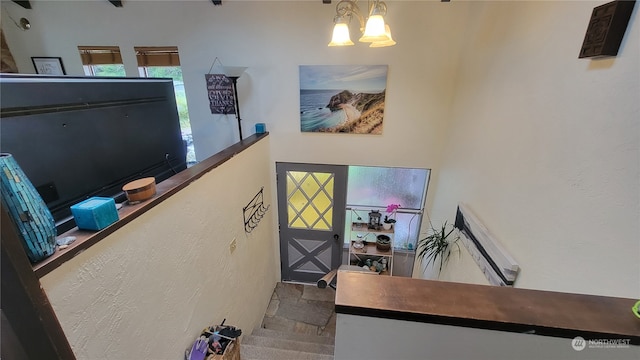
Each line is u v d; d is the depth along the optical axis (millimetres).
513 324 614
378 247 3512
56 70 2908
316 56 2768
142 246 1213
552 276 1271
